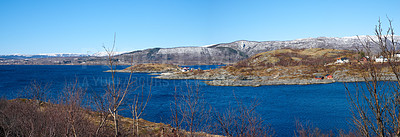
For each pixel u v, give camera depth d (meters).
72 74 170.25
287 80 103.94
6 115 10.53
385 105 5.05
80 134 9.11
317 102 56.84
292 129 32.75
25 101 13.43
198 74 144.62
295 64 169.38
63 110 9.24
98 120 11.00
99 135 10.05
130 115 30.80
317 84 94.56
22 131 9.37
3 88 74.94
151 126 19.09
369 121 5.52
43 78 125.88
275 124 35.88
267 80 106.31
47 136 8.86
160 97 61.16
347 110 46.53
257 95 69.25
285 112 45.22
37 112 10.67
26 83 94.00
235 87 91.38
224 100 57.47
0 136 9.21
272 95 69.44
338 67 115.44
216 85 98.00
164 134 12.68
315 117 41.19
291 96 67.25
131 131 16.16
